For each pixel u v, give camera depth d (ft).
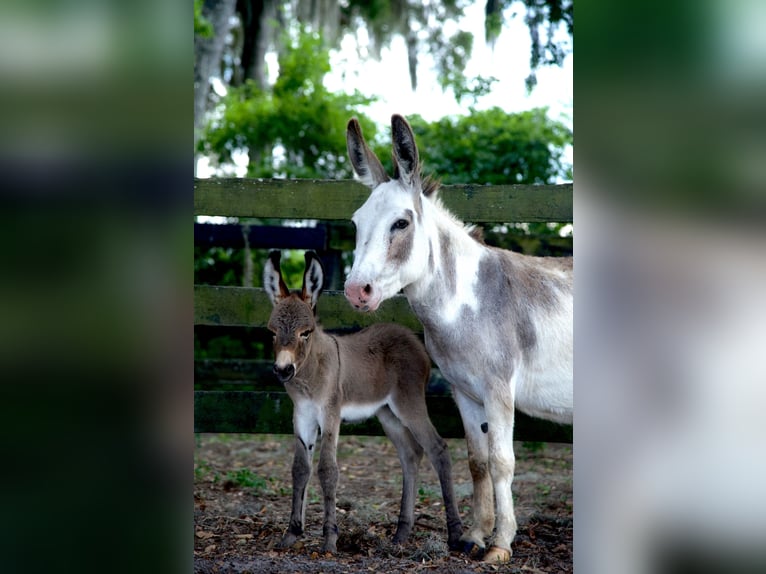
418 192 12.43
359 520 15.30
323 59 35.06
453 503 13.85
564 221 16.15
